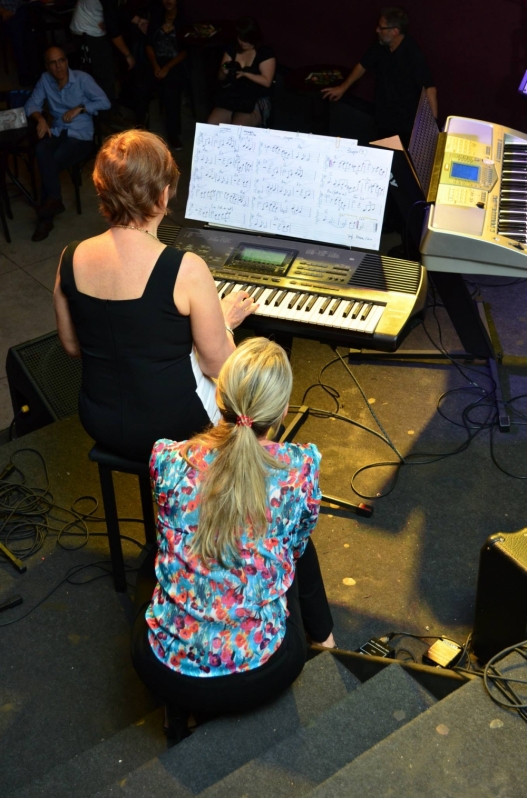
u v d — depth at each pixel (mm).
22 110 5223
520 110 5000
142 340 1976
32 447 3174
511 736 1753
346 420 3453
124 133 1914
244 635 1714
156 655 1757
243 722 1941
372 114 5727
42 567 2686
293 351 3859
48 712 2260
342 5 5719
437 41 5207
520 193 3285
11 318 4621
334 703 2008
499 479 3176
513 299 4324
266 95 5719
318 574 2174
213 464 1608
